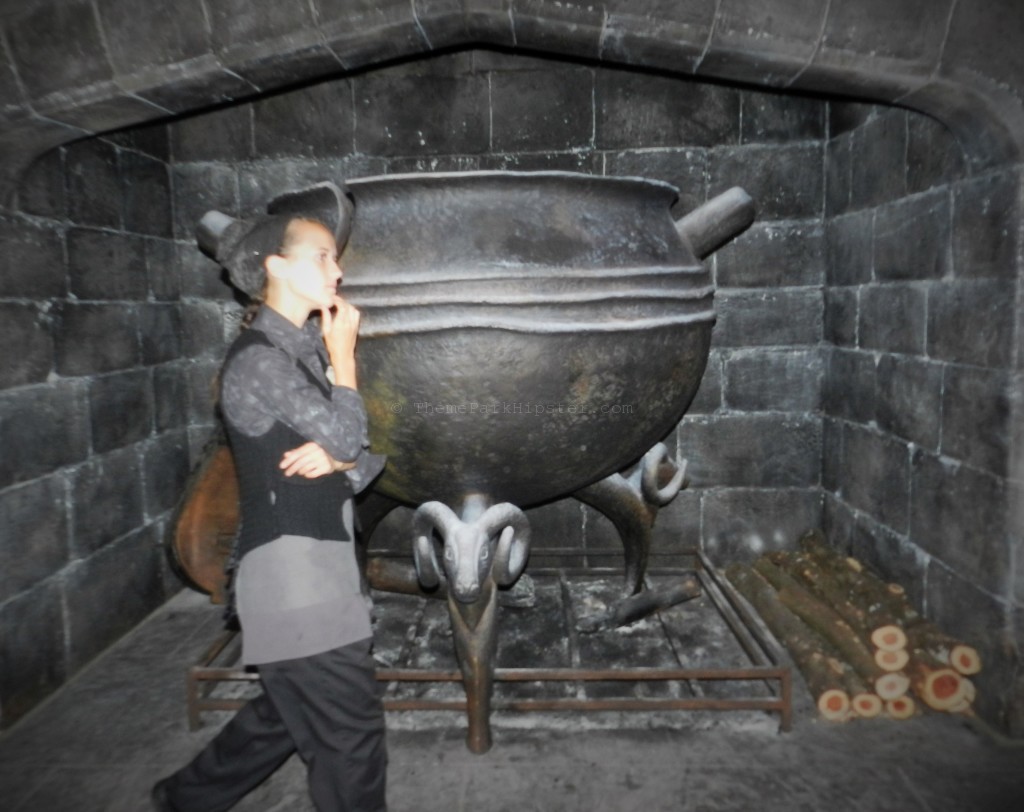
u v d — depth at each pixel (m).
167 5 2.26
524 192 2.17
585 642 2.91
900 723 2.40
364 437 1.67
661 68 2.42
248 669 2.67
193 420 3.65
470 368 2.09
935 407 2.61
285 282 1.69
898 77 2.20
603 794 2.08
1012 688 2.27
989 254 2.30
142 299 3.27
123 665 2.88
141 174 3.26
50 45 2.25
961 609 2.49
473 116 3.41
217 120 3.47
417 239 2.14
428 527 2.32
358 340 2.12
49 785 2.16
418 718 2.47
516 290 2.06
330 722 1.63
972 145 2.33
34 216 2.59
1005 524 2.26
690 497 3.64
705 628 3.02
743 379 3.56
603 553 3.49
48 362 2.65
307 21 2.27
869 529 3.10
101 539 2.96
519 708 2.36
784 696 2.35
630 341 2.18
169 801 1.90
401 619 3.17
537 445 2.26
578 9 2.22
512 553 2.41
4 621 2.44
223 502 3.12
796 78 2.31
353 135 3.45
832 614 2.85
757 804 2.03
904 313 2.80
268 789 2.13
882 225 2.94
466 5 2.25
